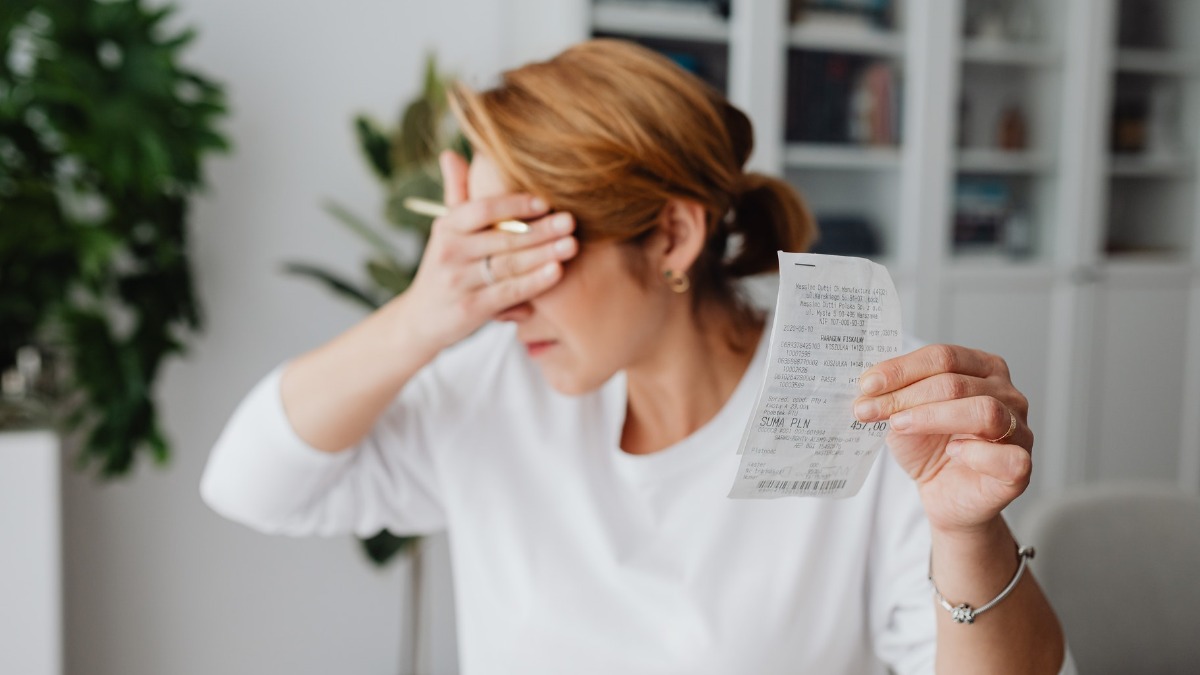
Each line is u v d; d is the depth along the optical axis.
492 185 0.85
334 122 2.44
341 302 2.49
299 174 2.43
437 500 1.05
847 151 2.55
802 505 0.91
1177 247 2.98
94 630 2.37
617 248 0.83
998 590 0.73
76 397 2.23
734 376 0.95
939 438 0.68
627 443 0.99
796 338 0.63
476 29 2.50
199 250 2.38
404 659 2.53
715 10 2.38
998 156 2.72
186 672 2.45
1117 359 2.90
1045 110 2.79
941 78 2.60
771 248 0.96
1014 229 2.78
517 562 0.97
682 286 0.87
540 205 0.81
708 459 0.93
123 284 2.12
